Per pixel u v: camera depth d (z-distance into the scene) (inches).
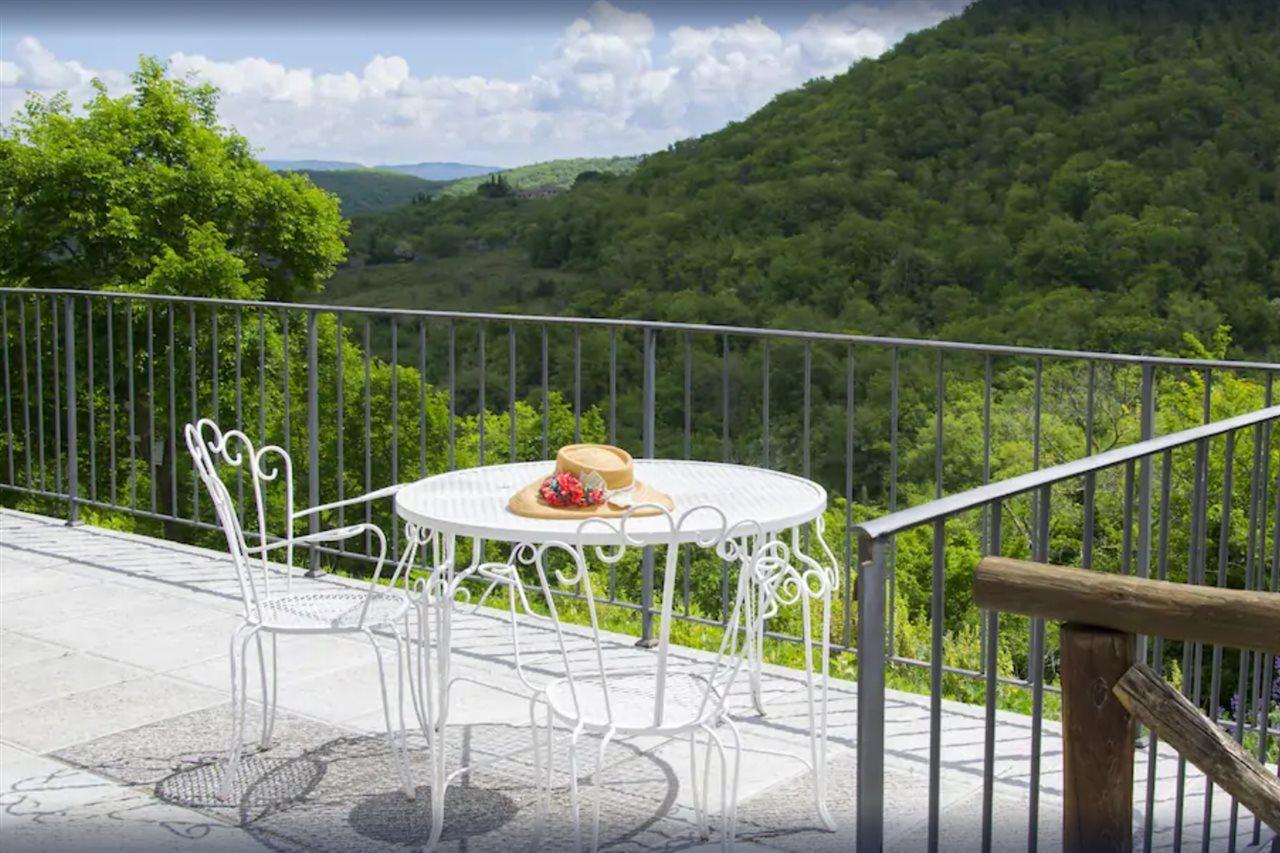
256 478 145.3
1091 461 90.7
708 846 121.8
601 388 1235.2
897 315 1275.8
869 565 73.0
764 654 194.2
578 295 1439.5
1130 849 76.4
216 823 127.2
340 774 139.8
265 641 185.9
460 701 163.0
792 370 1098.7
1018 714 161.9
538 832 119.3
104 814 129.1
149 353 243.1
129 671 172.7
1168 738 74.3
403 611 136.5
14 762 142.4
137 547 240.7
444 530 119.5
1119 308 1147.9
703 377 1092.5
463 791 135.2
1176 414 697.0
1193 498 109.6
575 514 120.9
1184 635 71.8
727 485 139.4
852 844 123.0
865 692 74.0
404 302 1507.1
